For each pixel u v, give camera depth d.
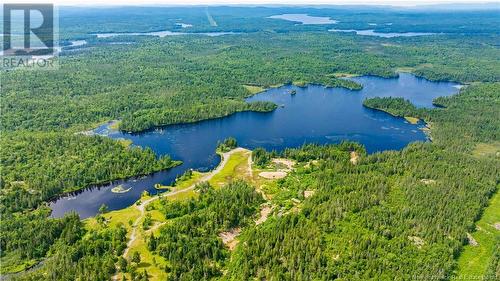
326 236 194.00
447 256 181.88
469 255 189.00
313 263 173.50
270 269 173.12
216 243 194.25
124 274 175.75
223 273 178.50
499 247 191.62
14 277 171.75
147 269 179.38
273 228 198.75
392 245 186.75
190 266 179.12
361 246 183.75
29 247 191.62
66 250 188.38
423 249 185.50
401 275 169.25
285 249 181.38
